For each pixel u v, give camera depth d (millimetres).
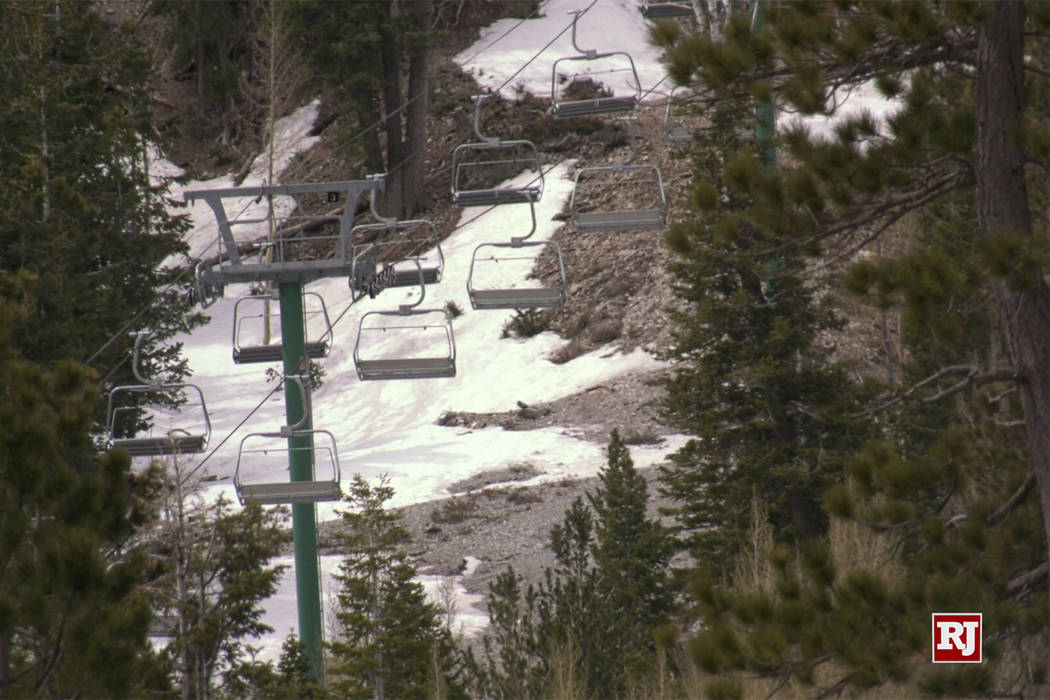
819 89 32656
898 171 32781
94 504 36406
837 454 80625
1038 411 32312
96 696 34406
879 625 31234
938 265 30562
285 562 122750
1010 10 32125
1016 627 31406
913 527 33781
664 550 83500
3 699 33875
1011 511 33594
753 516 78812
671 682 56969
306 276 66688
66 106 132625
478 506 133625
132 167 149625
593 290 192750
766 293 84062
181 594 56406
